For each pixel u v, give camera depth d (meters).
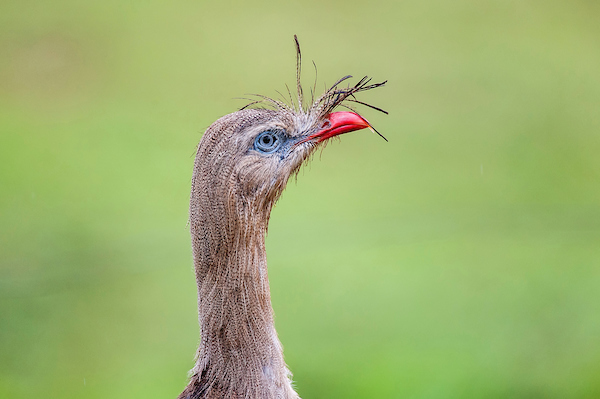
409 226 18.08
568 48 27.86
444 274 16.25
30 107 23.33
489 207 19.05
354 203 19.38
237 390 6.60
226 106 23.84
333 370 13.20
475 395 12.65
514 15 29.91
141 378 13.25
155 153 21.20
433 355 13.62
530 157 21.75
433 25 29.03
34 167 20.05
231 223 6.50
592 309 14.91
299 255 16.89
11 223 17.28
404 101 24.59
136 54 25.81
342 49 26.98
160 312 15.01
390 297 15.66
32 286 15.04
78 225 17.33
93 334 14.39
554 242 17.44
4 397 12.45
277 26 28.03
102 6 28.12
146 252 16.64
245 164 6.58
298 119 7.17
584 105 24.70
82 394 12.80
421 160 21.59
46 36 26.17
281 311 15.11
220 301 6.55
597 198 19.77
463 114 23.67
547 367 13.32
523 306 15.17
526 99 24.69
